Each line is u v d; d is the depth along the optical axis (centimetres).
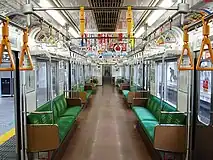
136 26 717
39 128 411
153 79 792
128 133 648
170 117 473
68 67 912
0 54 228
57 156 480
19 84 410
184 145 412
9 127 696
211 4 373
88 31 850
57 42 587
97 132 658
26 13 322
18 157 420
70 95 896
